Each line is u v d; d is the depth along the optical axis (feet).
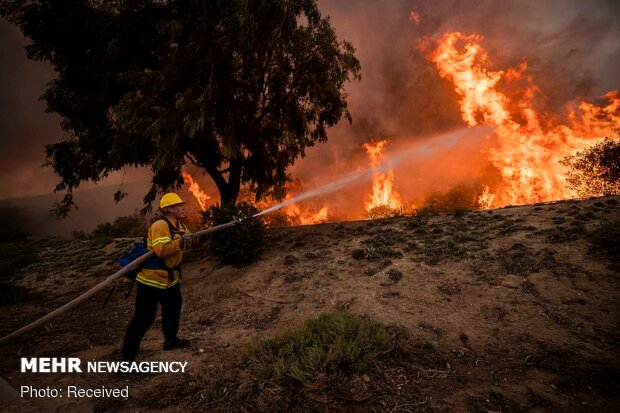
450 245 18.79
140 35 30.12
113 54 28.96
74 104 31.14
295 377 9.23
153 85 27.48
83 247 48.16
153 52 31.40
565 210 21.66
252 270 21.26
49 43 31.50
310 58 30.27
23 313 21.72
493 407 8.16
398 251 19.47
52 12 30.32
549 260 15.16
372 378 9.36
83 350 14.25
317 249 23.13
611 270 13.44
